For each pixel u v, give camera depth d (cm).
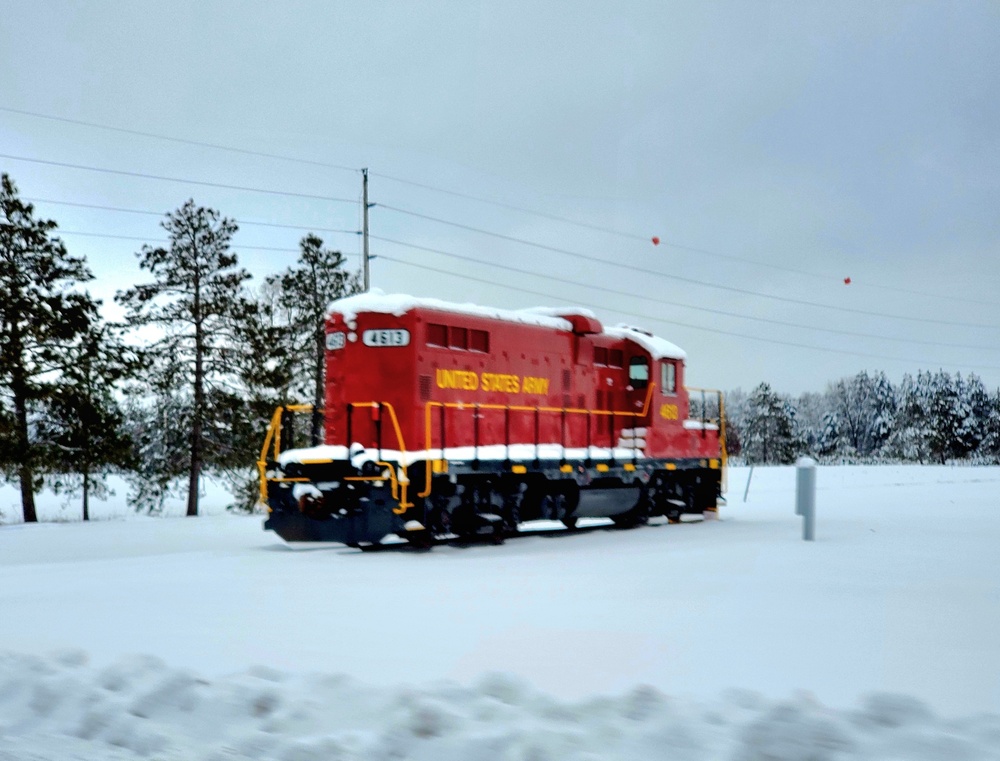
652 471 2006
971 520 1967
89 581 1103
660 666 647
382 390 1559
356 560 1315
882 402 11438
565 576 1116
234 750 495
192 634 768
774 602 911
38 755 499
